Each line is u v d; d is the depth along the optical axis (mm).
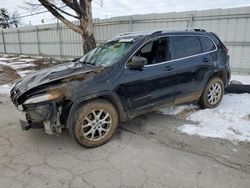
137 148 3475
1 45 22703
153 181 2723
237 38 8289
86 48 9859
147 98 3914
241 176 2777
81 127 3338
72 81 3293
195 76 4508
